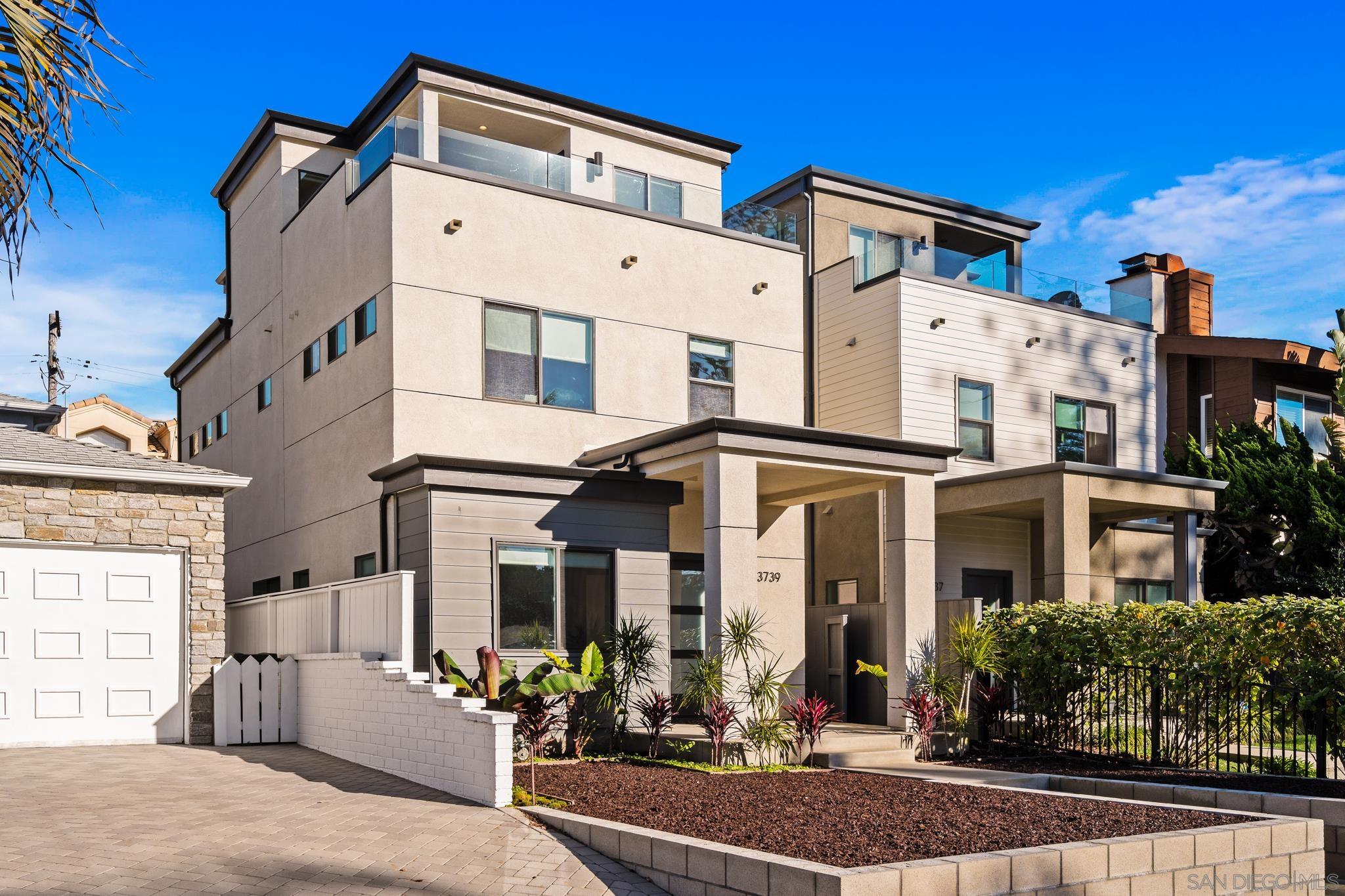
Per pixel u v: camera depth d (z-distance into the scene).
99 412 44.72
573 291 17.05
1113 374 23.12
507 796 10.23
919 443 15.47
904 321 20.25
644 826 9.04
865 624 17.09
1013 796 10.56
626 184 18.36
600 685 14.27
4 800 10.07
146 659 14.37
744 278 18.94
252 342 21.89
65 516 13.95
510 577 14.27
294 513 19.02
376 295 16.09
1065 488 17.47
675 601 17.31
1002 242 26.84
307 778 11.75
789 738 13.52
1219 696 13.24
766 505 17.97
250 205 22.45
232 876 7.73
